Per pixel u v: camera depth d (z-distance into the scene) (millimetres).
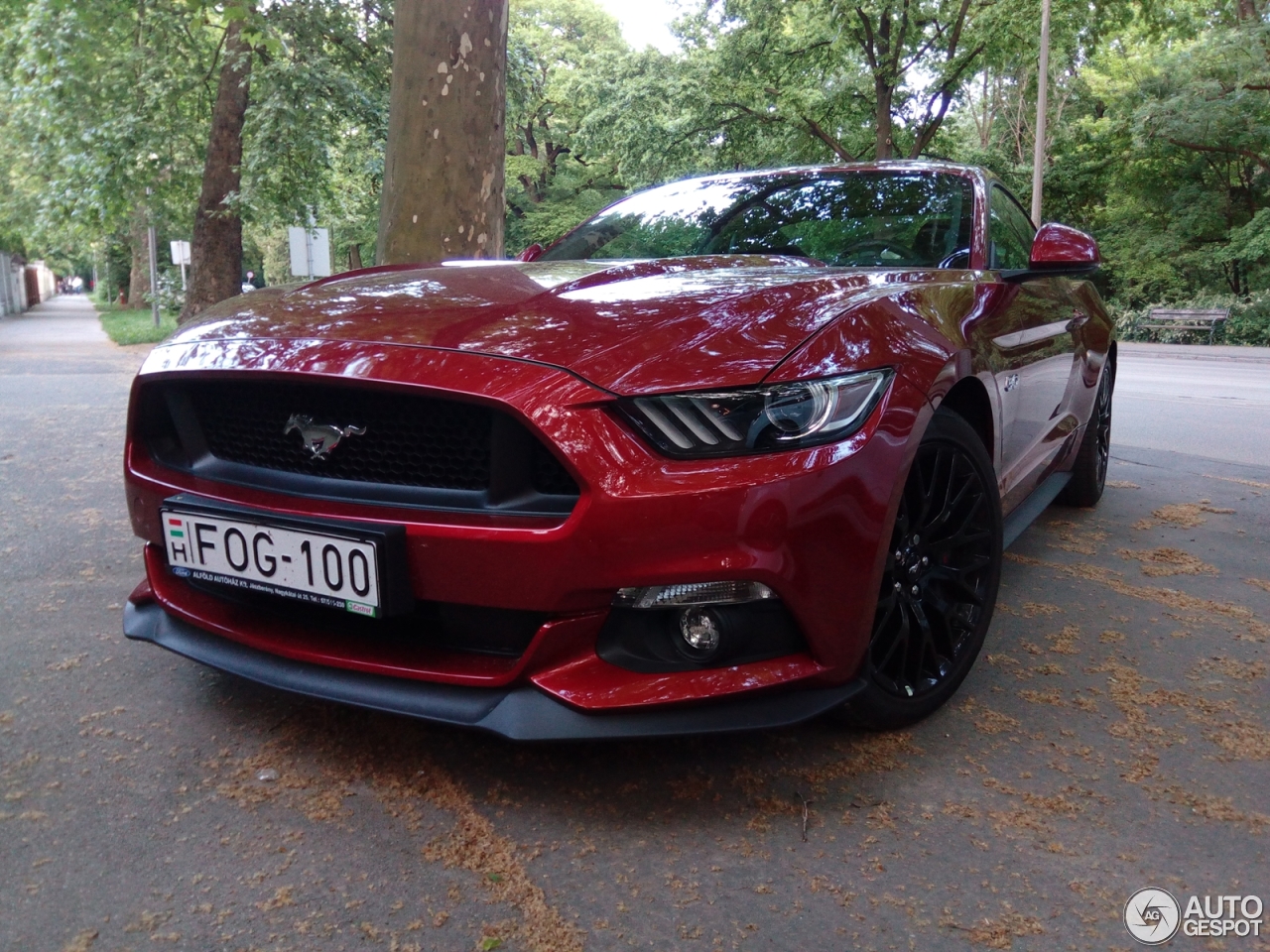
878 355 1779
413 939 1365
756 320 1748
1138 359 16125
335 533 1692
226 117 13945
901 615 1931
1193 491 4652
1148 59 25453
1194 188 23609
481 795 1749
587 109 24375
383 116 12820
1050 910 1451
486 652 1726
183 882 1482
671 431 1588
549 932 1385
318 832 1623
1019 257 3164
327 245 13766
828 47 20719
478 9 4660
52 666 2287
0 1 12320
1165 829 1673
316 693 1739
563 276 2156
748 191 3133
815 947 1364
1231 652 2518
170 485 1968
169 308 22641
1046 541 3656
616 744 1942
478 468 1684
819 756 1912
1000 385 2359
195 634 1960
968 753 1936
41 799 1705
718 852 1587
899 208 2883
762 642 1678
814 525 1626
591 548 1563
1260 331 19922
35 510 3867
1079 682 2303
